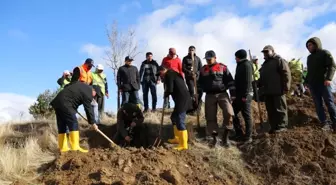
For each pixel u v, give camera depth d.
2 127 9.96
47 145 8.40
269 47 7.98
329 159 6.96
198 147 7.73
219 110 10.09
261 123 8.63
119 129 9.11
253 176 6.88
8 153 7.23
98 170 6.47
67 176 6.51
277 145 7.35
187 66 9.91
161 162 6.79
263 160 7.17
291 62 10.84
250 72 7.71
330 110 7.54
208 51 7.89
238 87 7.85
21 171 6.96
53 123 10.45
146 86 11.30
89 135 9.50
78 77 7.94
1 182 6.53
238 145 7.88
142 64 11.40
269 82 7.86
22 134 9.66
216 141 7.75
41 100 14.75
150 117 10.09
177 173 6.50
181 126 7.52
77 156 7.00
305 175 6.68
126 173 6.45
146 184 6.14
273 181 6.69
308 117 8.60
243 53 7.79
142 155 6.97
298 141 7.37
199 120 9.41
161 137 9.02
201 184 6.43
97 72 10.60
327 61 7.42
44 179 6.59
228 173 6.88
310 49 7.68
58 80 11.02
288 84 7.71
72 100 7.46
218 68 7.84
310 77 7.71
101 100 10.90
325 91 7.54
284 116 7.87
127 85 10.41
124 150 7.41
